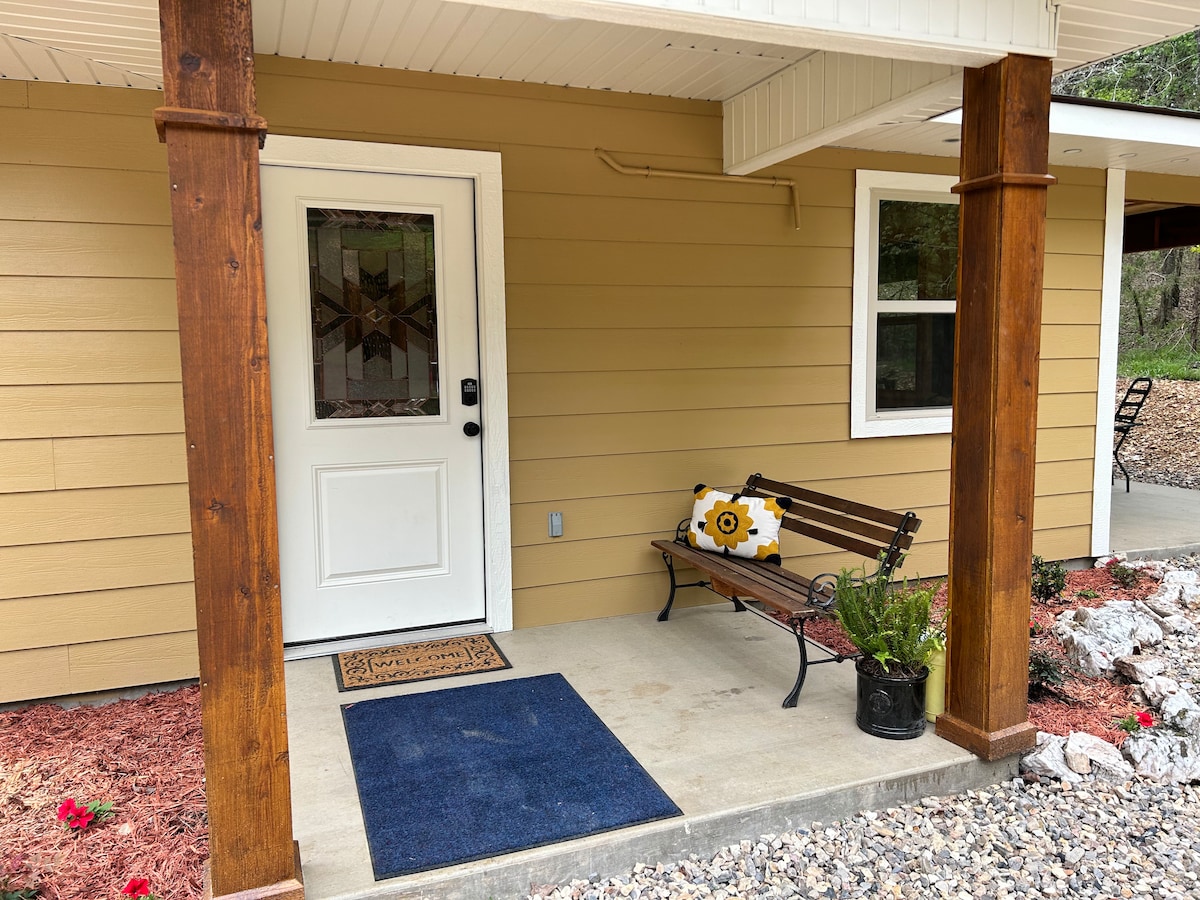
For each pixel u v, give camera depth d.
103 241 3.12
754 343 4.20
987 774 2.68
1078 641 3.63
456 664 3.46
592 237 3.83
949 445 4.73
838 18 2.27
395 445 3.65
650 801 2.40
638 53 3.29
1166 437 9.91
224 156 1.76
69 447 3.13
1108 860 2.32
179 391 3.25
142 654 3.29
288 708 3.05
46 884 2.14
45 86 3.02
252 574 1.84
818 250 4.29
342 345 3.54
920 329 4.63
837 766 2.60
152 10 2.39
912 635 2.76
